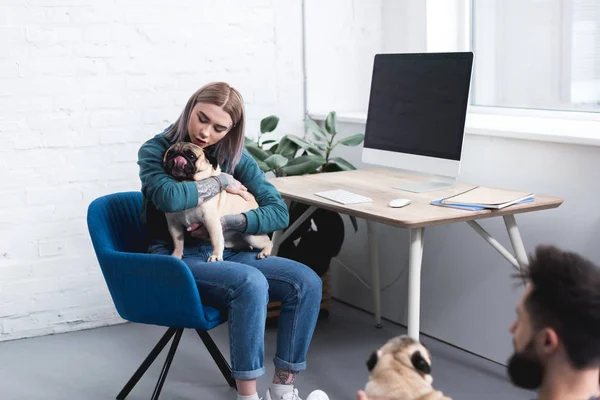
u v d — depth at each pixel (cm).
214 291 239
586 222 261
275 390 248
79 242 343
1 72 321
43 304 340
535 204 252
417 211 246
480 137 299
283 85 379
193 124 253
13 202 330
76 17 331
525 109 331
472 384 279
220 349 319
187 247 258
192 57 356
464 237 306
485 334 302
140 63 345
